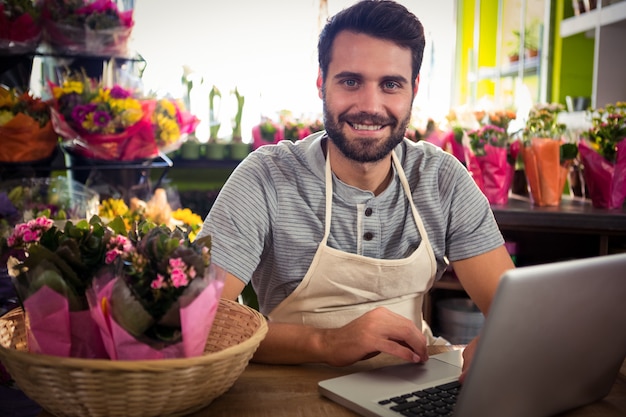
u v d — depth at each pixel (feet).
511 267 5.26
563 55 11.54
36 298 3.10
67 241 3.24
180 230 3.56
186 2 12.91
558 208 8.48
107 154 7.77
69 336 3.18
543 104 9.27
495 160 8.72
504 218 8.24
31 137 7.54
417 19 4.61
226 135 11.44
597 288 2.97
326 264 4.85
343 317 4.93
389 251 5.09
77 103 7.48
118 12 8.03
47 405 3.10
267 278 5.20
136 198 8.34
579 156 9.04
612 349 3.30
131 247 3.18
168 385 2.98
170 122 7.95
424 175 5.15
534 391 2.99
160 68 13.05
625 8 9.11
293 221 4.92
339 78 4.59
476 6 13.55
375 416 3.16
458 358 3.97
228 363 3.17
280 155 5.07
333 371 3.93
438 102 14.03
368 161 4.71
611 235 8.09
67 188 7.26
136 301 3.04
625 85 10.03
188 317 3.07
